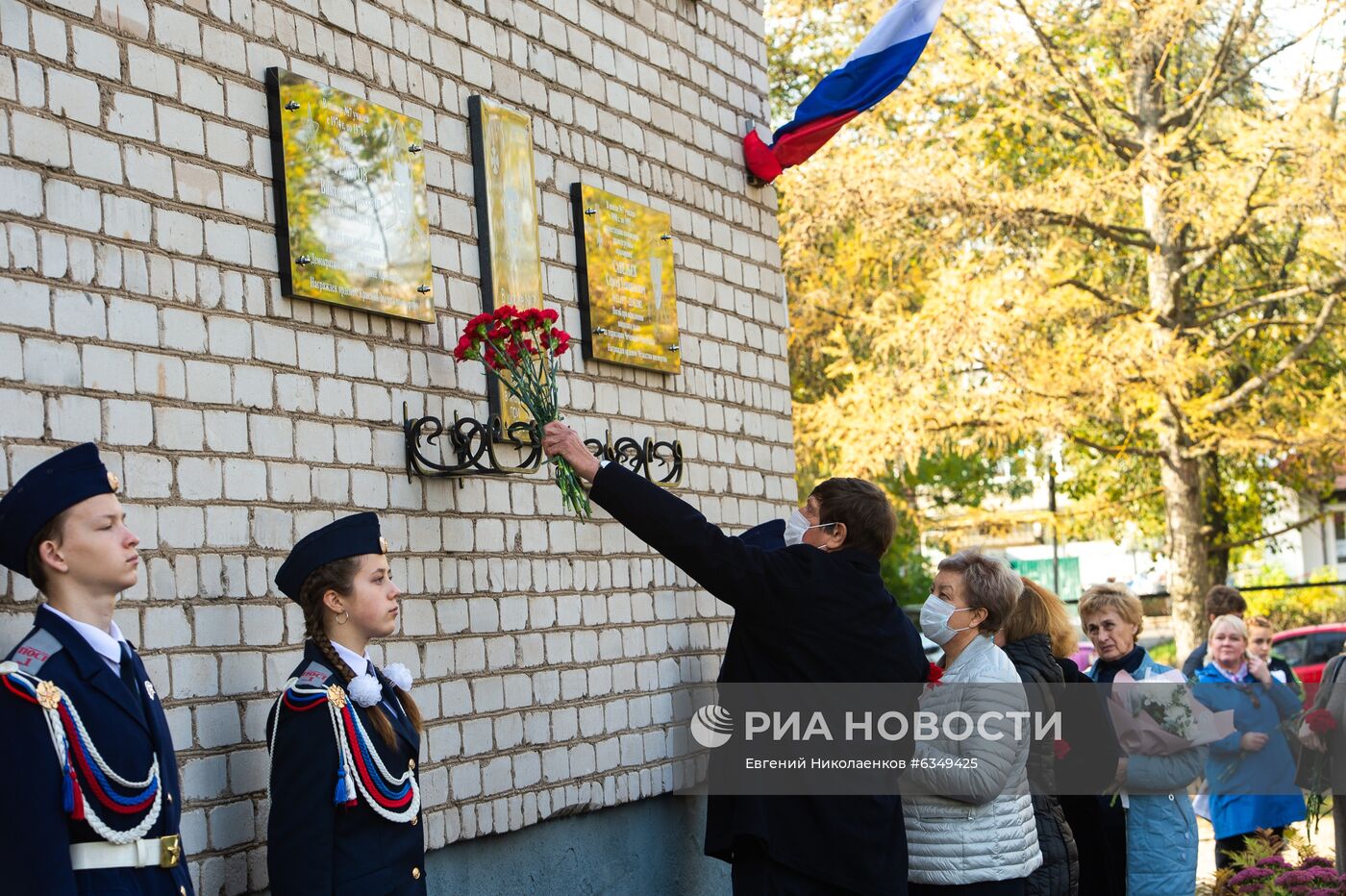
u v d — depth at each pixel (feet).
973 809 14.51
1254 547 61.57
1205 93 50.80
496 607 15.08
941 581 15.06
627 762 17.04
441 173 14.98
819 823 13.78
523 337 13.69
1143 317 49.65
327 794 10.75
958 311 47.16
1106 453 50.72
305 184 13.00
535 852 15.44
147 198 11.54
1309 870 17.44
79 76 11.07
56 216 10.77
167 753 9.74
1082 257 54.08
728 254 20.30
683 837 18.16
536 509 15.92
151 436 11.36
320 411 13.06
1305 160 45.75
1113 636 18.71
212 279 12.06
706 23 20.40
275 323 12.67
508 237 15.65
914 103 51.37
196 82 12.13
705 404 19.34
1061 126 52.08
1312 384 52.95
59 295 10.73
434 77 15.03
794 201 51.08
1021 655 16.17
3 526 9.42
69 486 9.45
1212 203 46.85
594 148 17.57
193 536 11.64
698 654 18.85
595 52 17.80
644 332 17.89
